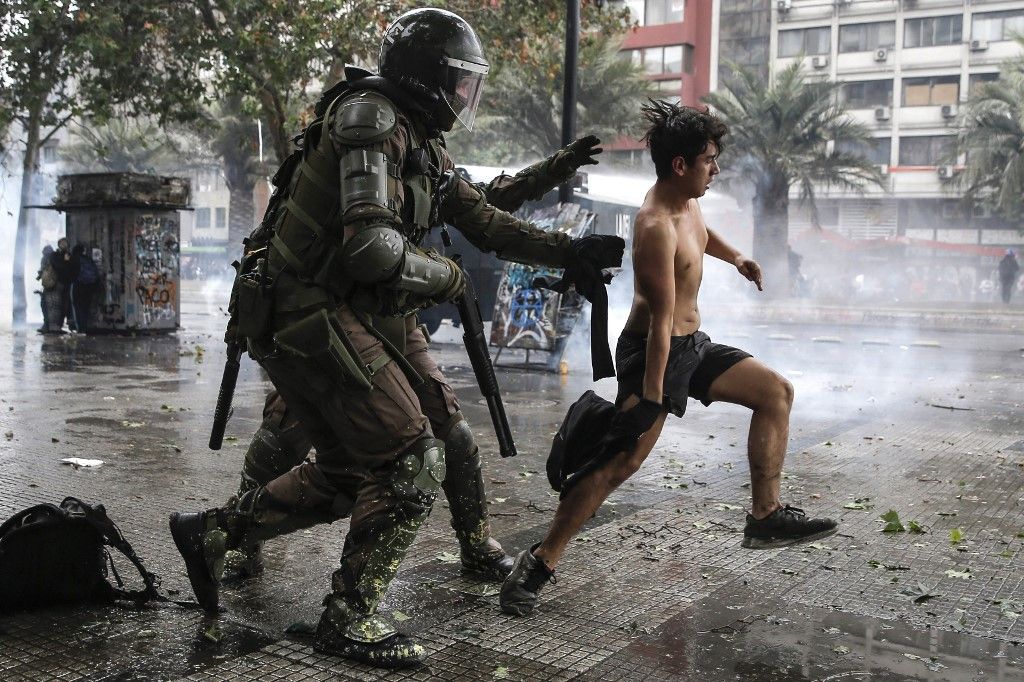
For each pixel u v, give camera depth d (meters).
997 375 12.31
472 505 3.85
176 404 8.81
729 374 3.72
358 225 2.90
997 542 4.56
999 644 3.28
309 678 2.94
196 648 3.15
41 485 5.48
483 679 2.95
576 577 3.95
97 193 16.25
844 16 51.97
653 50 54.84
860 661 3.12
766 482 3.74
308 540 4.44
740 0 53.62
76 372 11.34
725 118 34.81
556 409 8.91
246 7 14.62
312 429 3.34
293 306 3.07
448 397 3.77
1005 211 37.44
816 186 52.41
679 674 3.00
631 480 5.89
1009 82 34.88
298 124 16.27
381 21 15.10
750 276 3.87
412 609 3.53
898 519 4.91
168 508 5.00
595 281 3.44
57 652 3.09
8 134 19.88
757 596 3.74
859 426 8.10
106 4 15.41
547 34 17.58
